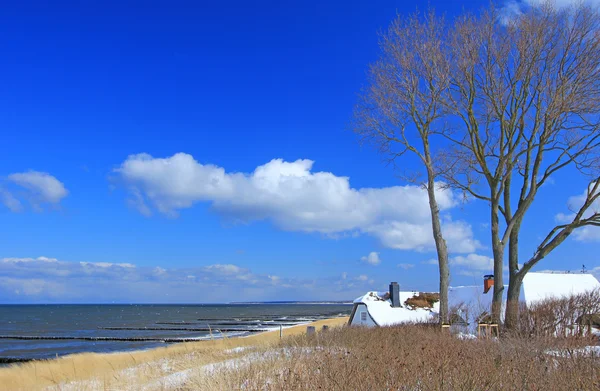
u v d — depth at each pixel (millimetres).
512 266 24781
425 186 27250
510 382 8711
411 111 27391
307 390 8891
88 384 13195
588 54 22609
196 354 17125
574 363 9805
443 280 25578
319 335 19250
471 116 25812
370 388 8477
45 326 115562
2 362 49031
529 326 19375
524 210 24578
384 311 41031
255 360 13273
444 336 17266
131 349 59969
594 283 33969
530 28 23609
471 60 24859
